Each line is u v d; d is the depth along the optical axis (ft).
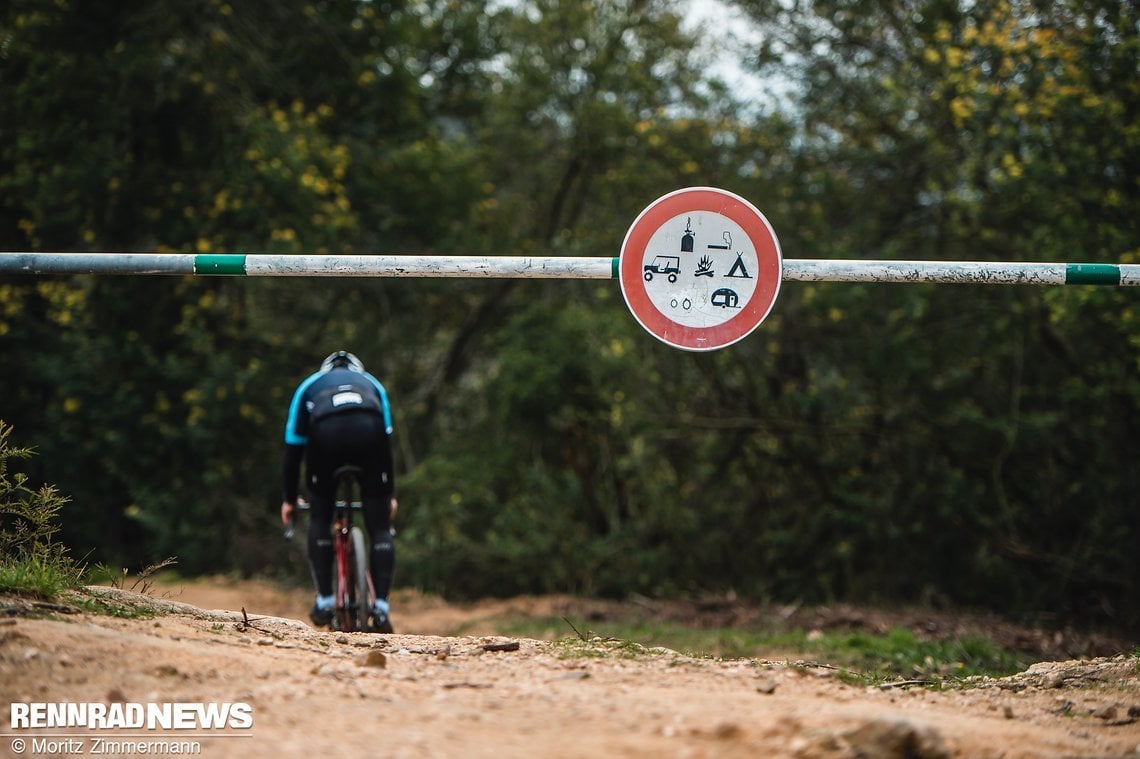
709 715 25.23
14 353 106.52
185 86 107.86
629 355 104.63
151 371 107.04
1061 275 40.45
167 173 108.47
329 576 47.96
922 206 103.81
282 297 118.32
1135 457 91.40
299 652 31.78
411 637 37.47
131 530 113.60
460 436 119.85
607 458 110.52
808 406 104.47
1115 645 71.56
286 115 118.01
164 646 28.89
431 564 107.24
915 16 100.22
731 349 105.29
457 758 21.57
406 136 130.82
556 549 107.14
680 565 108.17
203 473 110.73
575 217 136.15
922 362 97.96
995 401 100.94
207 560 111.34
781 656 65.05
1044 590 94.99
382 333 125.08
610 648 35.53
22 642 27.20
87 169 101.91
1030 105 83.92
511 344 114.32
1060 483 96.84
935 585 100.12
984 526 97.50
